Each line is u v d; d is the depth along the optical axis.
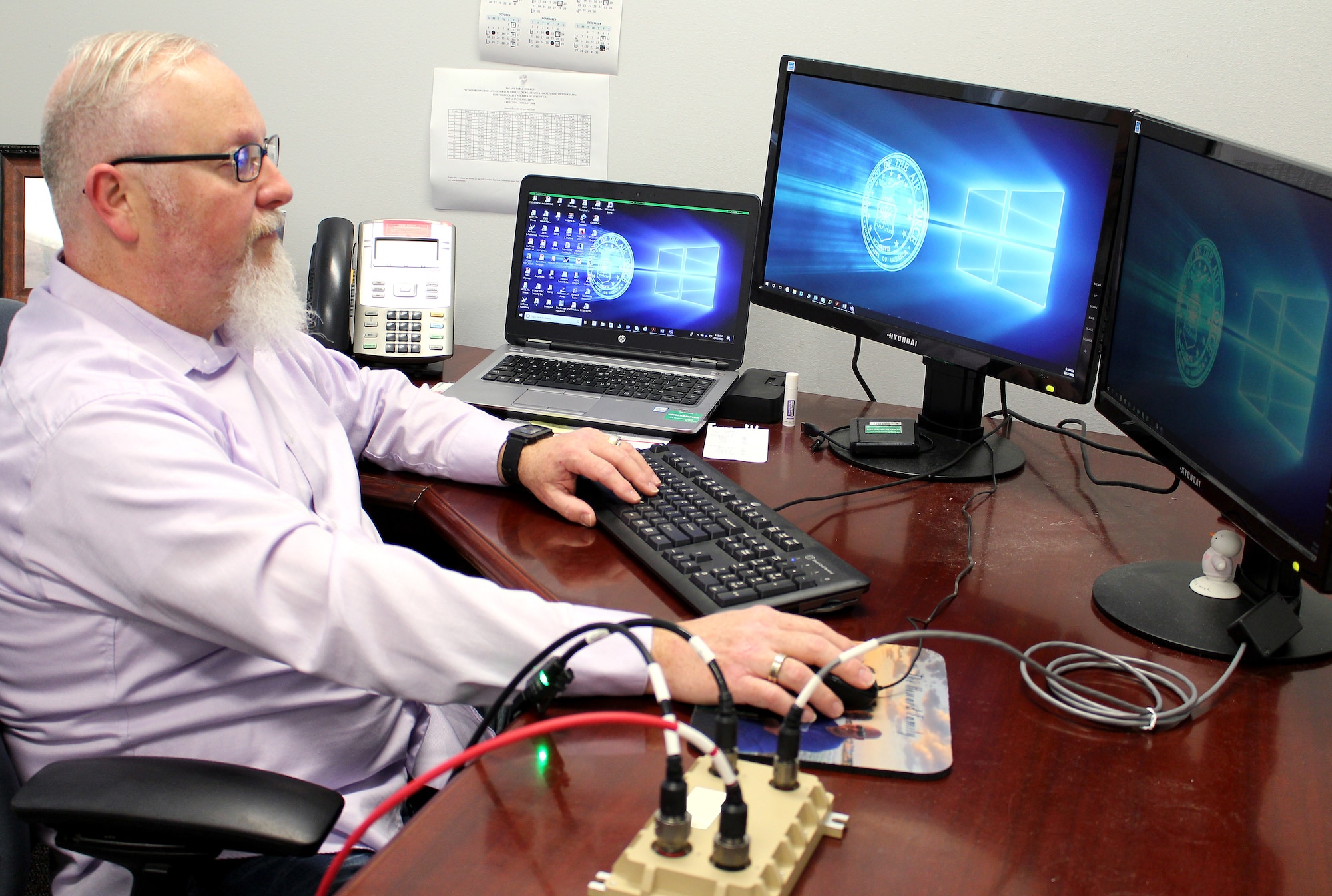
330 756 0.91
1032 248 1.13
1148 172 1.01
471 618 0.78
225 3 1.76
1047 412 1.56
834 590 0.88
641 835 0.58
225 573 0.79
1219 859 0.61
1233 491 0.84
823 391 1.68
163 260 0.95
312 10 1.72
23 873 0.83
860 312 1.34
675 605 0.88
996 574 0.98
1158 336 0.98
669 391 1.39
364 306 1.53
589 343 1.53
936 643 0.85
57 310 0.92
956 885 0.58
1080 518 1.12
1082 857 0.60
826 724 0.72
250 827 0.66
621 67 1.62
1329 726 0.75
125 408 0.83
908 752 0.69
